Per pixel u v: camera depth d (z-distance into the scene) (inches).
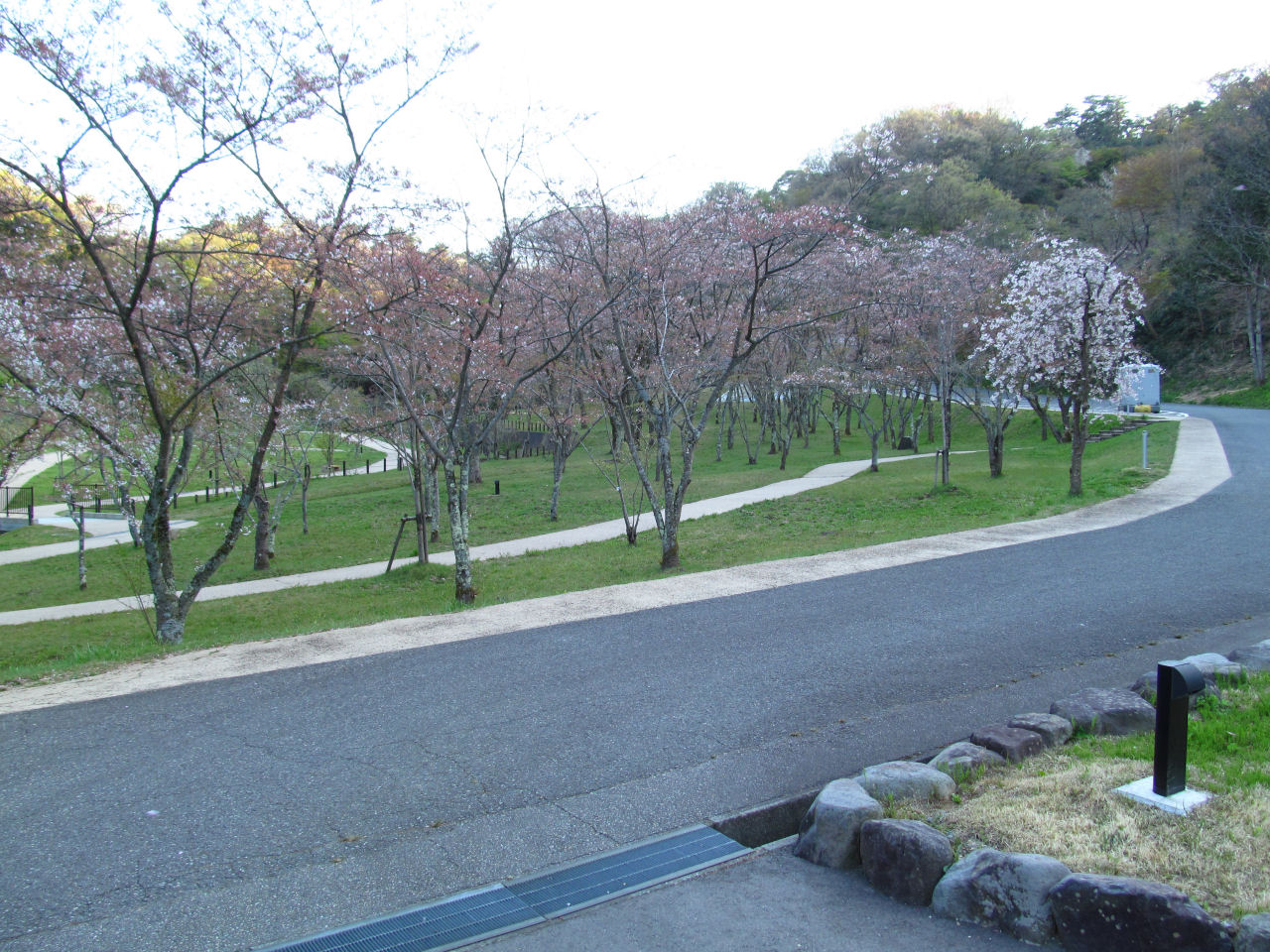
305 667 286.5
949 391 883.4
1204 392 1706.4
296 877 152.7
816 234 518.6
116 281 463.5
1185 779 160.4
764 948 129.9
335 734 222.5
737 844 163.2
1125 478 714.2
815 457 1275.8
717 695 241.1
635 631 316.2
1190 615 306.8
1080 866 136.6
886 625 308.5
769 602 351.9
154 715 241.6
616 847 161.6
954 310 850.1
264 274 447.8
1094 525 516.7
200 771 200.5
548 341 607.2
